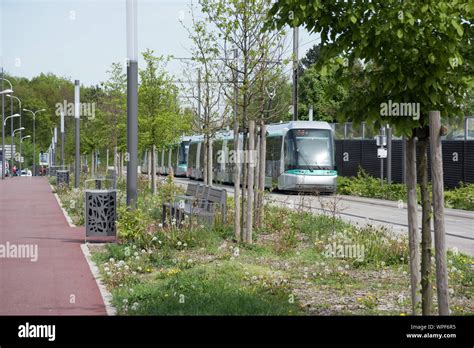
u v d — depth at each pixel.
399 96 7.09
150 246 14.84
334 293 10.66
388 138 37.53
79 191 33.06
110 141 44.84
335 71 7.51
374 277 12.07
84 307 9.73
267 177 41.66
